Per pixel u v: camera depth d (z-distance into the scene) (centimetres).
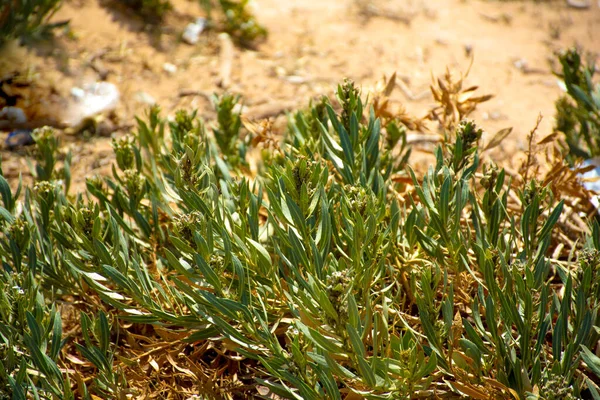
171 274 80
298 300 69
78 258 77
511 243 73
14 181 114
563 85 101
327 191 76
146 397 74
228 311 69
